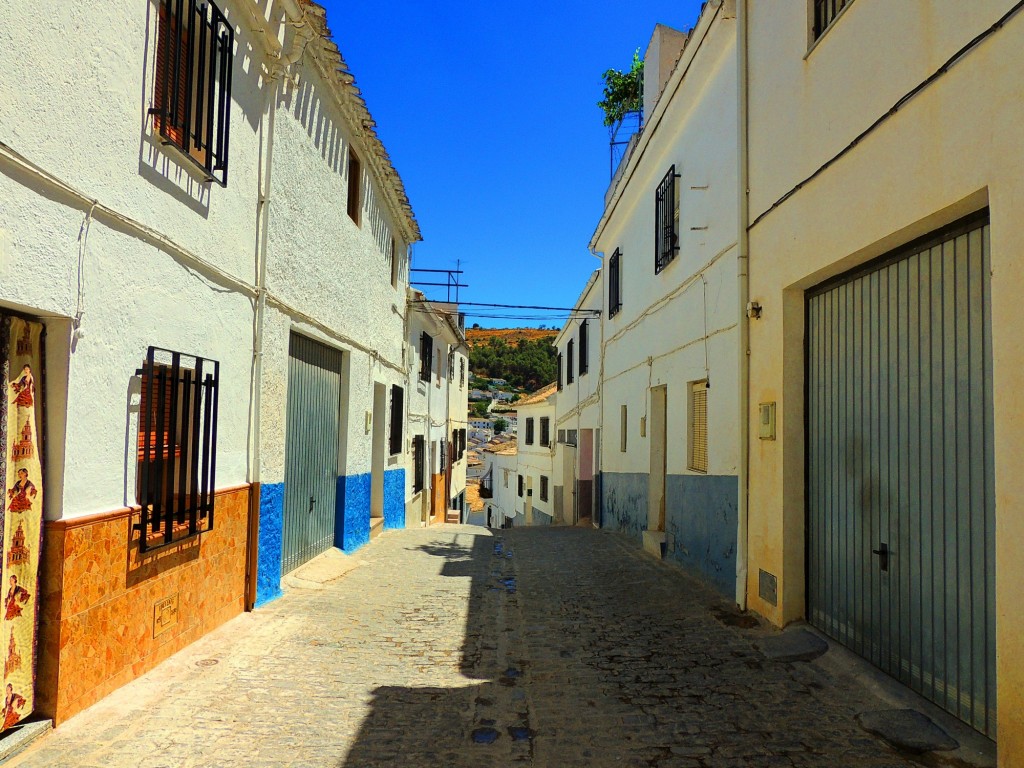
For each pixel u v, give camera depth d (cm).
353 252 955
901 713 374
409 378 1470
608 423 1474
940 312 379
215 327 536
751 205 623
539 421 2691
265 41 611
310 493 813
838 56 463
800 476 548
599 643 555
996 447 306
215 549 543
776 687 438
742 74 640
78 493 370
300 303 732
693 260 833
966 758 324
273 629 561
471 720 400
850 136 446
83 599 371
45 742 338
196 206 500
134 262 419
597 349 1630
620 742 367
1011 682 295
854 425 471
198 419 491
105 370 392
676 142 930
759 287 604
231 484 580
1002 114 306
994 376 308
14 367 336
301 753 350
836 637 492
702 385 814
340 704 418
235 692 423
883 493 433
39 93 331
